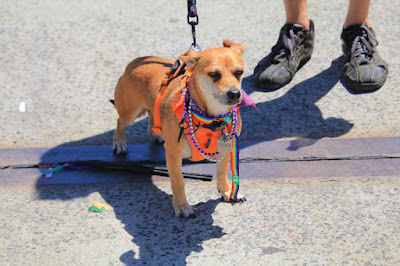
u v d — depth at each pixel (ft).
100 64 24.66
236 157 15.66
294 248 15.05
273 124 20.79
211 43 25.59
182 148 15.39
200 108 14.58
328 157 18.71
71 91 23.08
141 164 19.04
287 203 16.84
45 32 26.86
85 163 18.80
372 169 18.03
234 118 15.12
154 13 28.25
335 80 22.97
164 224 16.21
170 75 16.15
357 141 19.42
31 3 29.27
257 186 17.70
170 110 15.19
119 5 29.04
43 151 19.77
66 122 21.40
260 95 22.45
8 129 20.98
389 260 14.48
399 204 16.49
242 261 14.67
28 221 16.46
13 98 22.65
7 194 17.70
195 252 15.08
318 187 17.47
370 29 23.08
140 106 18.03
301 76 23.44
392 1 27.63
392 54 24.06
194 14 17.21
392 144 19.08
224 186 16.89
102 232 15.96
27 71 24.26
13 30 27.02
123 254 15.08
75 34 26.73
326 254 14.78
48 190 17.89
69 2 29.32
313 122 20.70
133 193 17.66
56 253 15.15
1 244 15.52
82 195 17.61
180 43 25.72
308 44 23.81
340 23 26.53
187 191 17.67
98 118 21.63
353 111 21.08
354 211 16.33
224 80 13.83
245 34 26.16
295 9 22.98
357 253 14.76
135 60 18.24
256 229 15.83
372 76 21.79
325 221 15.99
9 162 19.13
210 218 16.38
